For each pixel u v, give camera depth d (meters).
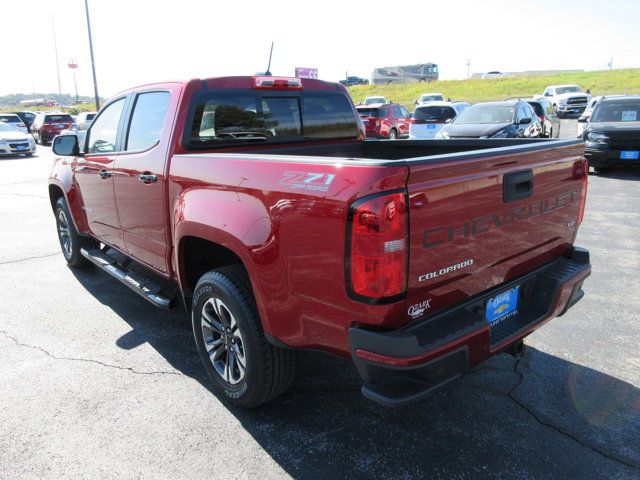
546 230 2.96
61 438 2.87
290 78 3.99
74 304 4.84
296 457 2.70
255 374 2.86
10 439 2.86
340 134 4.47
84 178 4.74
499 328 2.76
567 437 2.81
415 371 2.23
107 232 4.59
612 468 2.57
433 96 35.03
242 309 2.81
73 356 3.83
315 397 3.25
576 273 3.03
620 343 3.86
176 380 3.48
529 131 13.03
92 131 4.68
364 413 3.07
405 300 2.22
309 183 2.34
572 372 3.47
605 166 11.38
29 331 4.26
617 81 46.28
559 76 53.97
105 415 3.08
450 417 3.00
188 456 2.72
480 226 2.47
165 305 3.62
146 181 3.59
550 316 2.94
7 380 3.49
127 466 2.65
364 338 2.22
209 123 3.53
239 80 3.67
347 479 2.54
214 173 2.93
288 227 2.43
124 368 3.65
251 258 2.63
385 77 67.00
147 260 3.98
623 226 7.23
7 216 8.84
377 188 2.08
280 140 4.00
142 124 3.81
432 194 2.21
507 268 2.75
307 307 2.45
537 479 2.50
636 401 3.13
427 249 2.24
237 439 2.85
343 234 2.19
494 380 3.38
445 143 4.09
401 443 2.79
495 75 79.31
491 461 2.63
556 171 2.94
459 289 2.47
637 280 5.14
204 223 2.91
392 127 21.80
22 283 5.44
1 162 18.39
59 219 5.82
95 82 26.53
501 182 2.53
